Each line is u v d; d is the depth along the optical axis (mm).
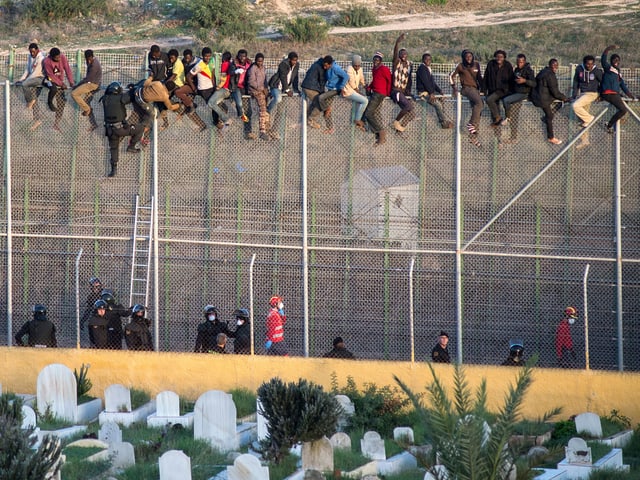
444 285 82500
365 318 83188
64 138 87625
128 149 85312
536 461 47844
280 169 85688
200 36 161125
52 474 48594
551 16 176000
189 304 85125
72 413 67000
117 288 85500
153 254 85062
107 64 94375
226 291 85000
